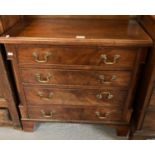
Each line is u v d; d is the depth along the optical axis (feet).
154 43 3.25
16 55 3.54
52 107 4.30
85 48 3.37
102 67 3.59
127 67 3.57
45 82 3.88
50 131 4.74
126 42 3.18
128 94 3.94
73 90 3.98
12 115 4.50
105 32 3.72
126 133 4.58
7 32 3.61
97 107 4.22
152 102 3.71
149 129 4.19
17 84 3.99
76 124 4.93
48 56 3.50
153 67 3.28
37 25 4.16
